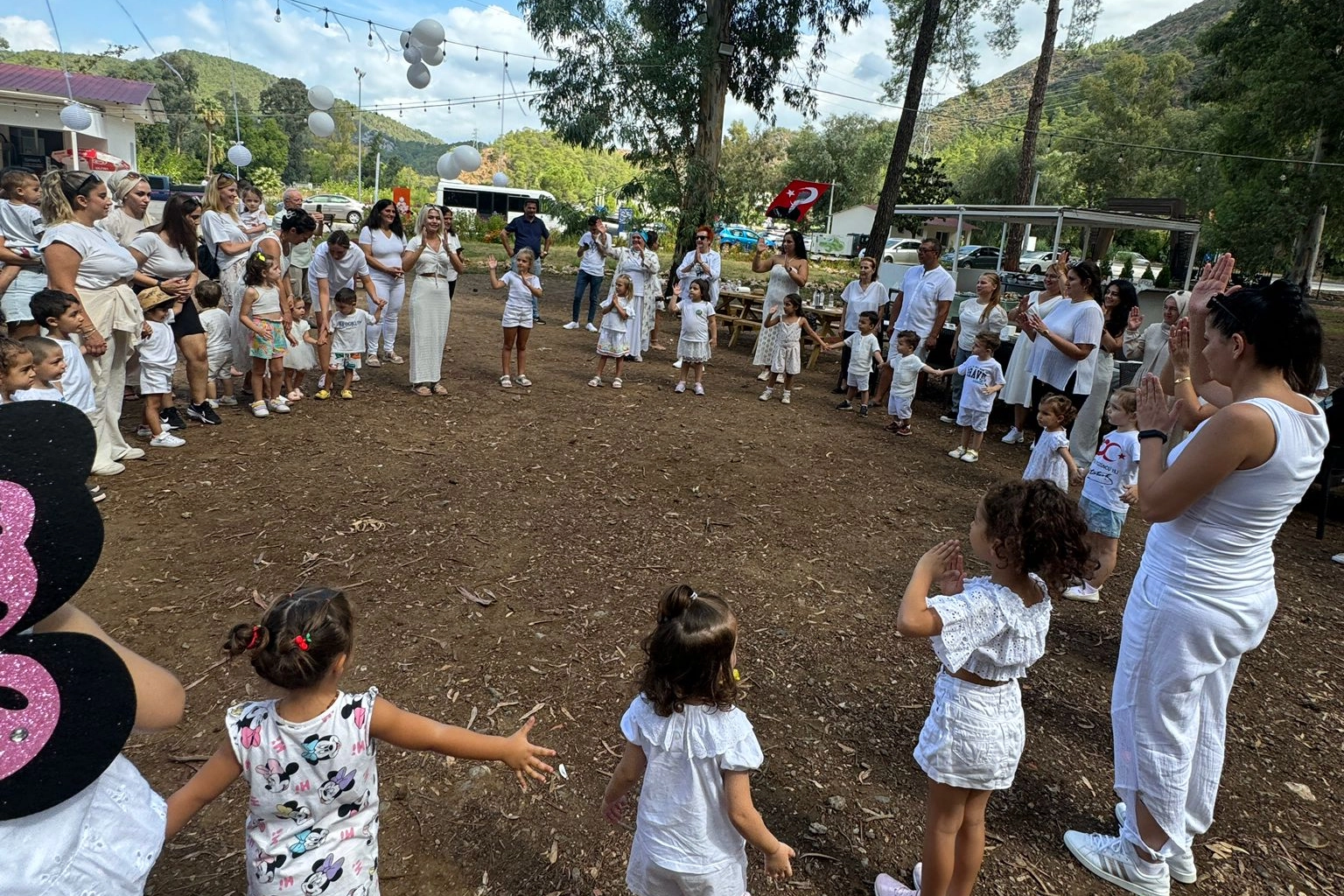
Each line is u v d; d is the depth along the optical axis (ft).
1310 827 9.68
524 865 8.24
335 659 5.68
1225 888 8.68
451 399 25.90
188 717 10.02
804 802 9.48
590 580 14.48
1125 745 8.48
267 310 21.70
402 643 11.96
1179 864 8.64
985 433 28.37
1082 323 22.75
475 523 16.42
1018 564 6.91
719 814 6.71
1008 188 151.53
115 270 16.81
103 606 12.27
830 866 8.59
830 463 23.06
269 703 5.94
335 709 5.86
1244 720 11.88
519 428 23.38
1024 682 12.48
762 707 11.28
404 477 18.61
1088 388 22.90
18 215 21.52
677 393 29.91
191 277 20.38
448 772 9.50
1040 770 10.39
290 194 30.68
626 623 13.10
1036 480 7.13
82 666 4.18
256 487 17.28
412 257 24.81
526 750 6.70
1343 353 56.85
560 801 9.16
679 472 20.95
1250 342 7.37
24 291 19.93
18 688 3.97
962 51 63.62
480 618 12.87
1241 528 7.52
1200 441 7.41
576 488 18.99
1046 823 9.43
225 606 12.55
